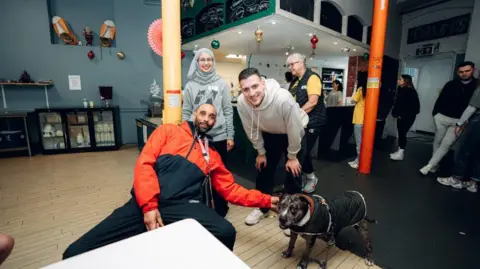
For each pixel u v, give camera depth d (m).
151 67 5.15
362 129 3.33
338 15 3.75
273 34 3.59
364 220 1.62
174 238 0.62
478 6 3.97
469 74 2.86
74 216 2.20
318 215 1.34
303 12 3.03
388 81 5.62
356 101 3.58
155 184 1.21
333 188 2.85
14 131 4.07
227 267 0.53
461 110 2.95
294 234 1.59
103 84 4.87
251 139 1.96
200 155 1.38
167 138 1.40
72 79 4.66
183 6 4.30
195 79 2.08
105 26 4.72
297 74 2.44
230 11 3.27
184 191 1.29
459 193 2.75
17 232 1.93
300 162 2.00
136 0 4.86
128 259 0.54
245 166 3.60
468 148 2.83
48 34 4.42
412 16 5.67
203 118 1.40
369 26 4.42
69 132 4.45
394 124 6.19
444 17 5.12
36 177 3.18
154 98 5.16
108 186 2.89
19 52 4.29
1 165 3.70
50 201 2.49
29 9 4.26
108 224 1.17
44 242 1.81
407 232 1.98
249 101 1.63
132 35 4.93
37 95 4.48
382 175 3.29
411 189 2.84
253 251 1.73
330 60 7.34
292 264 1.60
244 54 5.96
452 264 1.61
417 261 1.64
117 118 4.80
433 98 5.70
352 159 4.05
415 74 5.91
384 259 1.65
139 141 4.54
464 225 2.10
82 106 4.70
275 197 1.42
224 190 1.42
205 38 3.91
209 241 0.61
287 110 1.59
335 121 4.55
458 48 4.95
